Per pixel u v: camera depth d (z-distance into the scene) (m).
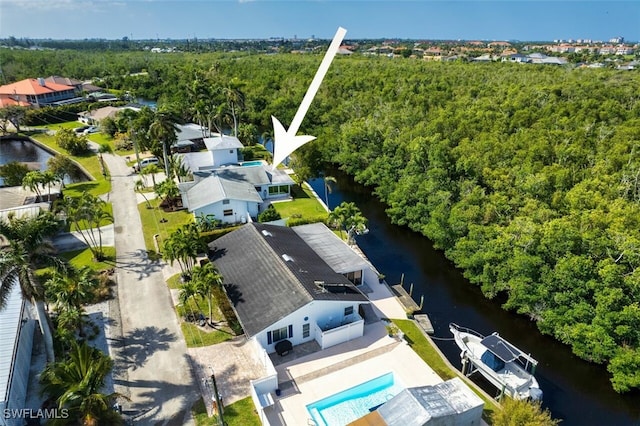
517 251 38.62
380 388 29.69
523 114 75.19
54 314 34.88
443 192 50.97
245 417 26.34
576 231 37.28
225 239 43.94
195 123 103.81
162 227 51.91
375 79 114.94
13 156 86.50
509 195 50.22
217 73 139.88
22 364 28.20
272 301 32.97
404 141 67.25
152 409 26.81
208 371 30.02
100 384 23.80
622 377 30.62
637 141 60.28
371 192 70.69
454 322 38.72
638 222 39.53
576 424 28.89
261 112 107.19
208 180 58.31
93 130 100.44
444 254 50.22
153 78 148.12
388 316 37.38
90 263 43.66
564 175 50.38
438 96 94.38
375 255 50.22
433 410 24.16
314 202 61.78
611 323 32.06
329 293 33.75
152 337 33.22
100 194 62.47
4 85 138.75
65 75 167.50
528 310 37.38
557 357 35.00
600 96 84.75
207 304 37.22
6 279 26.84
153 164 70.88
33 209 49.38
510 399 25.23
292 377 29.80
